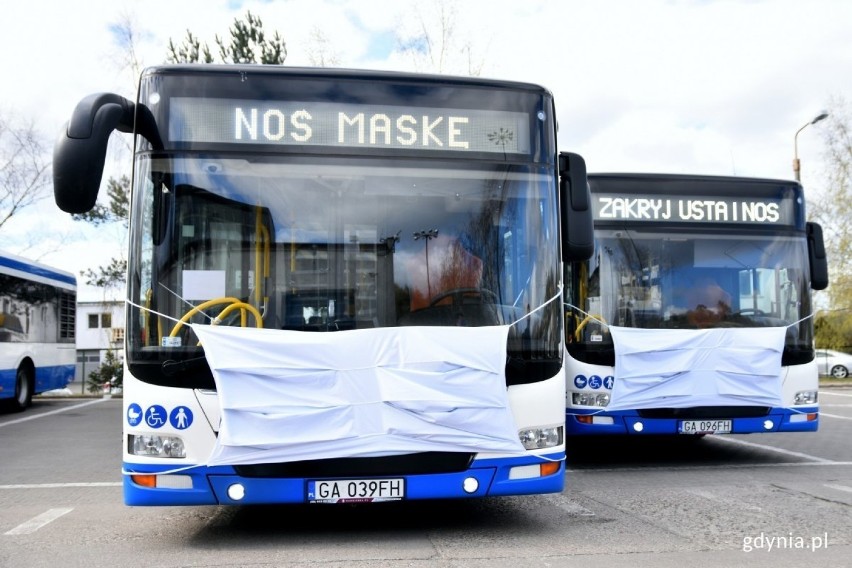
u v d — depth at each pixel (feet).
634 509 24.31
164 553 19.42
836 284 114.21
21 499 27.12
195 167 19.48
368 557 18.67
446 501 25.70
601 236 32.86
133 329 18.78
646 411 31.53
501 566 17.78
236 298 19.10
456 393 19.13
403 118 20.30
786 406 32.19
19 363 58.70
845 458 35.68
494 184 20.49
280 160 19.74
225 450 18.38
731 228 33.55
